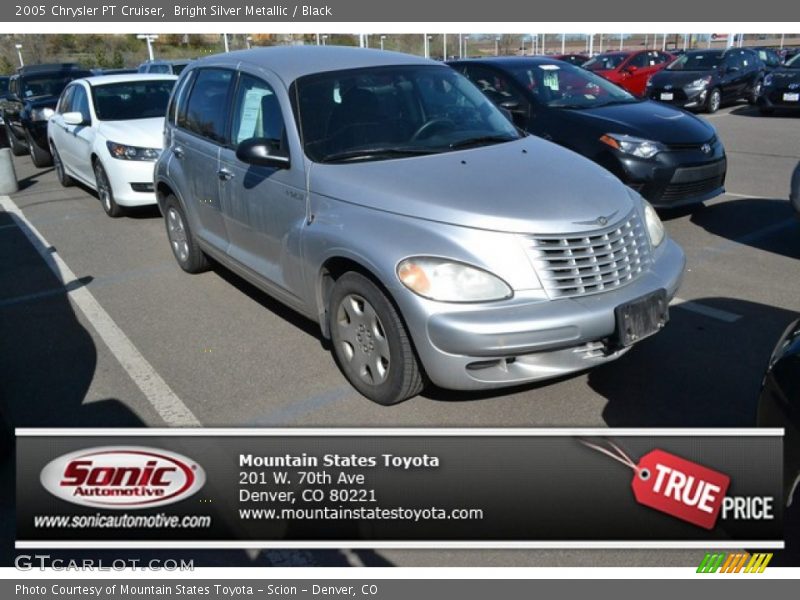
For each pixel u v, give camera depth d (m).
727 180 9.12
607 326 3.41
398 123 4.39
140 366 4.47
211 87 5.27
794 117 15.81
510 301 3.33
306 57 4.76
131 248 7.15
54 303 5.65
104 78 9.36
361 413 3.79
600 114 6.95
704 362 4.23
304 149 4.11
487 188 3.65
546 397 3.89
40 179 11.60
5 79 21.50
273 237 4.39
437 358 3.34
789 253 6.16
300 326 5.00
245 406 3.93
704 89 16.84
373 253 3.47
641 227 3.79
